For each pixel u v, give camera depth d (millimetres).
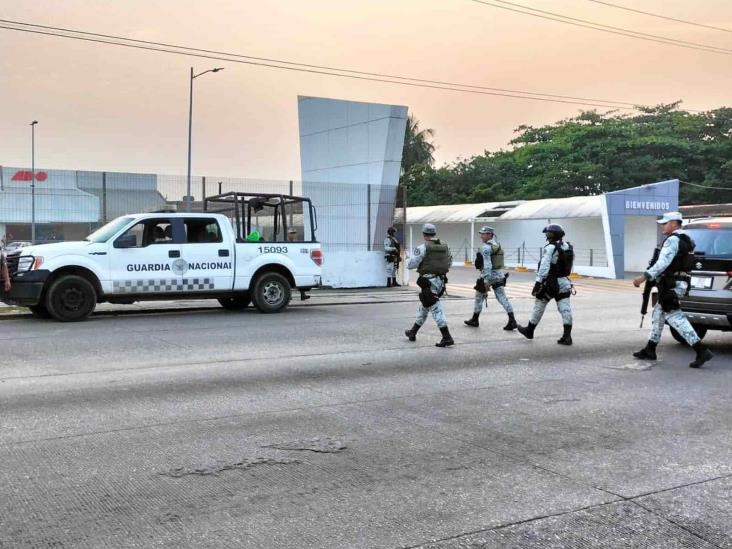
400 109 22422
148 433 5496
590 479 4578
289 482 4465
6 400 6531
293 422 5871
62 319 12469
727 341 10969
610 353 9586
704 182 45219
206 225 13719
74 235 17188
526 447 5254
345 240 21609
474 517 3951
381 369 8258
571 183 47719
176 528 3762
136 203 17812
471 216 36719
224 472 4633
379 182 22531
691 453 5148
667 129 48969
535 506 4117
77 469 4660
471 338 10883
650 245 33125
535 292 10500
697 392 7172
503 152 60875
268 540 3627
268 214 17047
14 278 12234
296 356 9102
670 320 8695
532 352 9594
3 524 3791
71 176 17172
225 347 9773
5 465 4723
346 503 4133
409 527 3809
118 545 3555
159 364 8445
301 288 14844
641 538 3719
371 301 17453
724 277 9461
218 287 13719
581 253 34344
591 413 6285
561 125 57875
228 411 6211
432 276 10023
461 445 5289
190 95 33031
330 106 24109
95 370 8039
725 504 4184
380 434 5555
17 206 16656
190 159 33000
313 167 24953
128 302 13227
